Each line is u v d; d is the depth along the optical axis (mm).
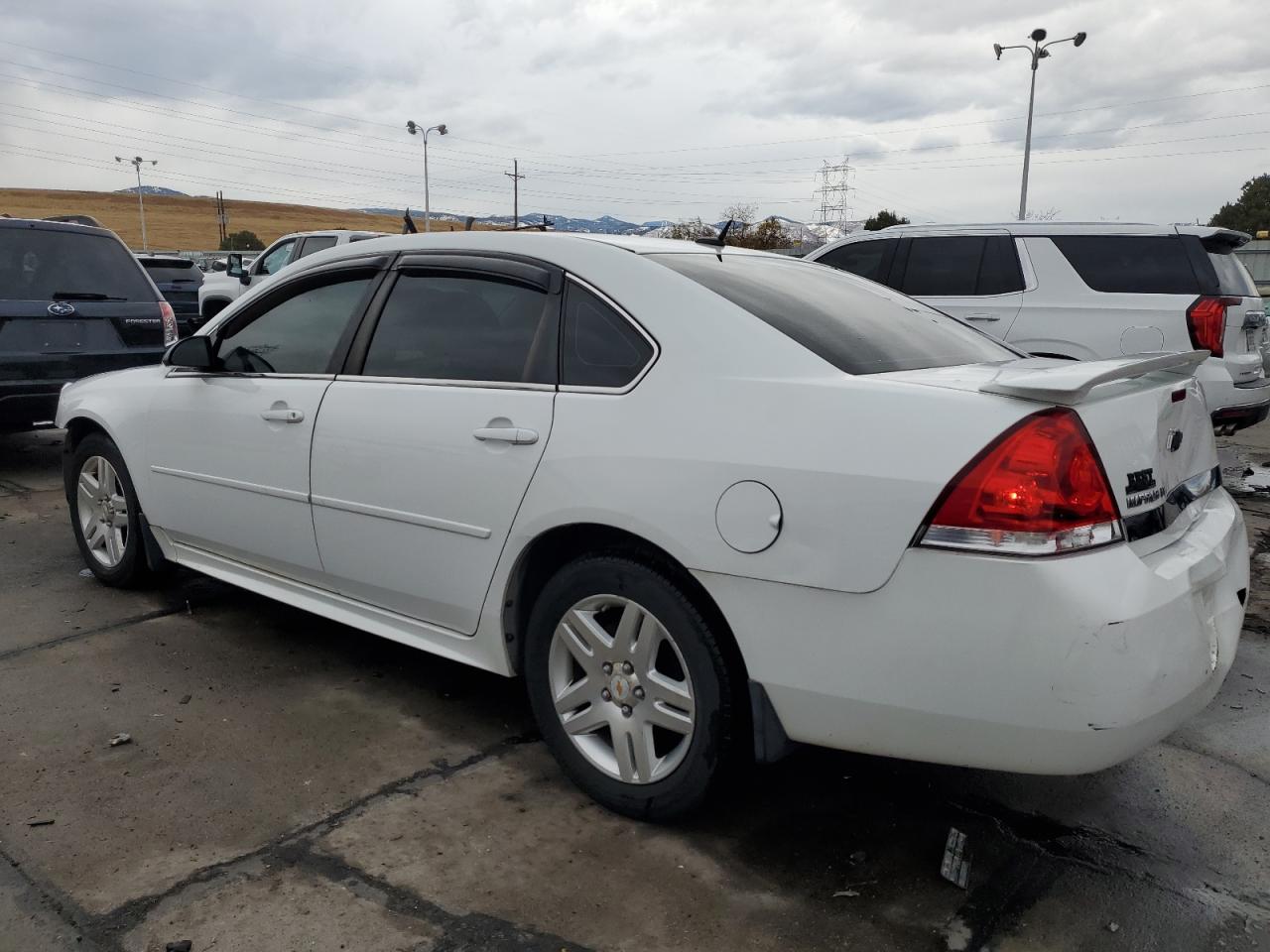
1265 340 8094
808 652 2322
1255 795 2965
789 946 2268
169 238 107688
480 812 2805
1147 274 7004
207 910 2344
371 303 3420
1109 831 2766
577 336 2840
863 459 2250
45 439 9016
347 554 3365
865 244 8086
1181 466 2617
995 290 7488
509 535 2846
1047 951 2264
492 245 3174
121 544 4594
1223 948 2285
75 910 2334
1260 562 5363
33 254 6844
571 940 2273
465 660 3113
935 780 3029
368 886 2451
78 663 3820
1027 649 2088
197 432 3902
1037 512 2098
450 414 3010
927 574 2162
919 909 2406
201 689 3605
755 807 2859
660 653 2680
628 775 2723
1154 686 2137
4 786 2891
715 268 2994
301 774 3008
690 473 2469
